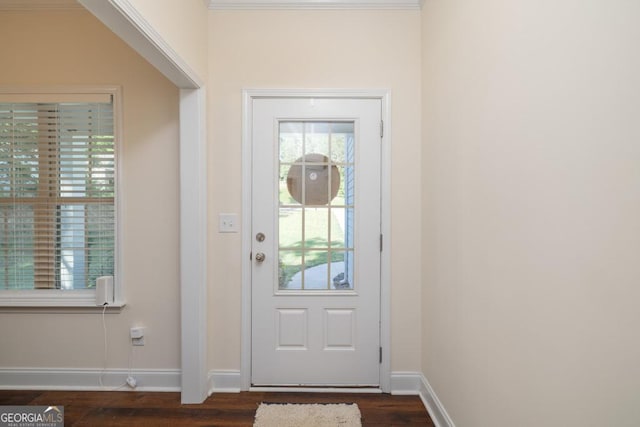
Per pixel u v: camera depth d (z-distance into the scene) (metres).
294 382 1.97
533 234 0.88
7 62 1.95
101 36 1.95
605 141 0.66
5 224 1.99
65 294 1.98
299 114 1.96
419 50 1.94
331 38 1.94
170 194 1.96
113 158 1.97
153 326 1.97
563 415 0.78
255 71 1.95
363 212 1.97
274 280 1.97
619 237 0.63
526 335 0.92
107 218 1.99
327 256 2.00
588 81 0.70
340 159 2.00
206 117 1.90
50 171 1.98
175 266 1.97
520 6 0.94
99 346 1.97
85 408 1.78
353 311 1.98
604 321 0.66
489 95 1.12
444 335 1.56
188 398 1.82
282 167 2.00
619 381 0.63
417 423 1.66
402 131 1.95
